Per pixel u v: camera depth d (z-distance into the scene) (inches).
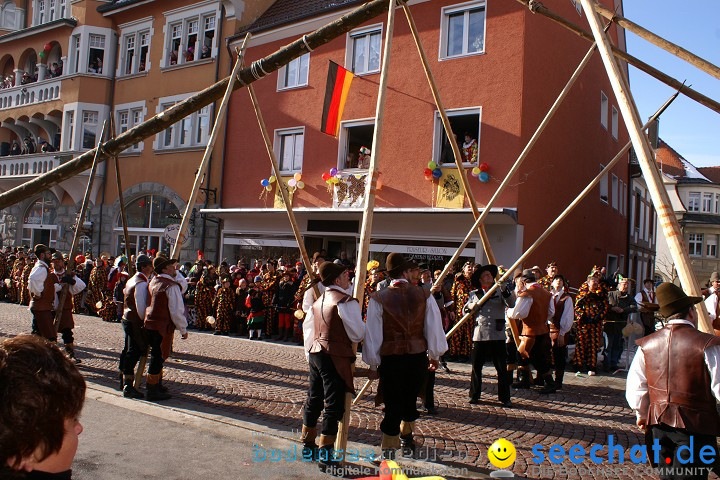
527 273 316.5
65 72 898.1
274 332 507.8
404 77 600.4
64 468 60.3
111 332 504.4
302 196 666.2
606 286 377.7
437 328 200.5
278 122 696.4
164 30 822.5
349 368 192.1
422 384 200.4
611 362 395.9
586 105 703.1
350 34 644.1
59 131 948.0
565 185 636.7
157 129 253.3
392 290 200.8
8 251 841.5
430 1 591.2
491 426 249.6
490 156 543.8
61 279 369.1
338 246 652.1
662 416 128.6
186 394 289.1
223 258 729.6
